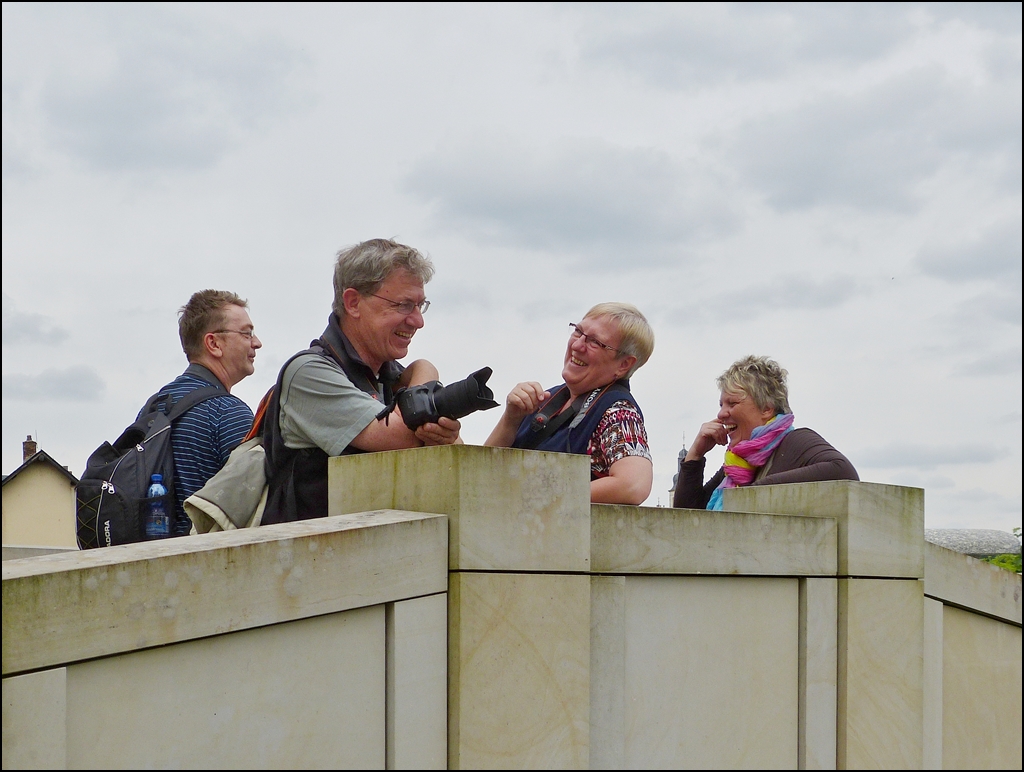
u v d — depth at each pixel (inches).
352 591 114.9
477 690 122.4
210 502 146.6
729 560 158.4
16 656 92.4
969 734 199.6
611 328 169.5
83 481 171.0
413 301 154.3
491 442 159.8
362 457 133.8
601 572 140.2
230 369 190.7
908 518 187.2
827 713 172.6
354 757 115.6
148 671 101.1
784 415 196.1
